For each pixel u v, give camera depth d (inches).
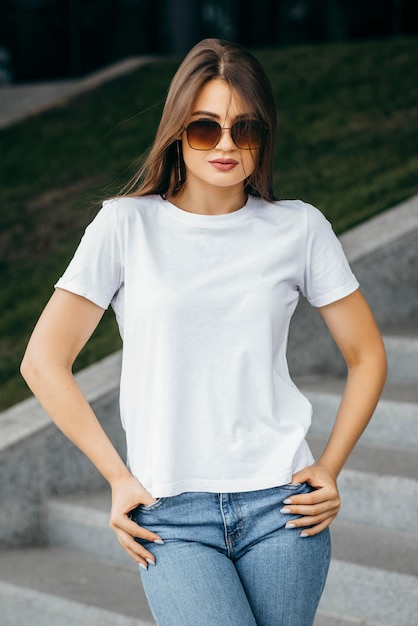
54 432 186.4
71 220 311.1
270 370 95.0
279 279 96.1
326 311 102.3
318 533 96.4
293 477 95.6
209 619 89.7
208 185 98.4
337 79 375.6
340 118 336.5
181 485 93.7
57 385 93.9
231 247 96.3
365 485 159.6
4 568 172.9
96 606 155.6
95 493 189.9
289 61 408.2
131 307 94.7
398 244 211.8
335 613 146.7
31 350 95.1
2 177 354.9
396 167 279.4
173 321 93.0
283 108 356.5
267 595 94.4
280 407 97.3
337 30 551.5
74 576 169.0
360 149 304.2
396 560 145.2
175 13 554.3
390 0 541.3
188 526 94.3
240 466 94.0
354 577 144.2
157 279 94.0
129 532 93.4
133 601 157.9
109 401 188.9
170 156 100.2
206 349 93.6
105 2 563.8
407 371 194.2
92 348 226.4
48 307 96.3
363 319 102.3
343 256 101.4
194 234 96.3
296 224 98.6
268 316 94.9
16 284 277.0
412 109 330.6
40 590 162.7
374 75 372.5
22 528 183.5
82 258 95.7
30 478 183.9
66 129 390.9
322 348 205.6
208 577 91.0
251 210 98.8
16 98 457.4
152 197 99.6
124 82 435.2
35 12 553.3
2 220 320.2
